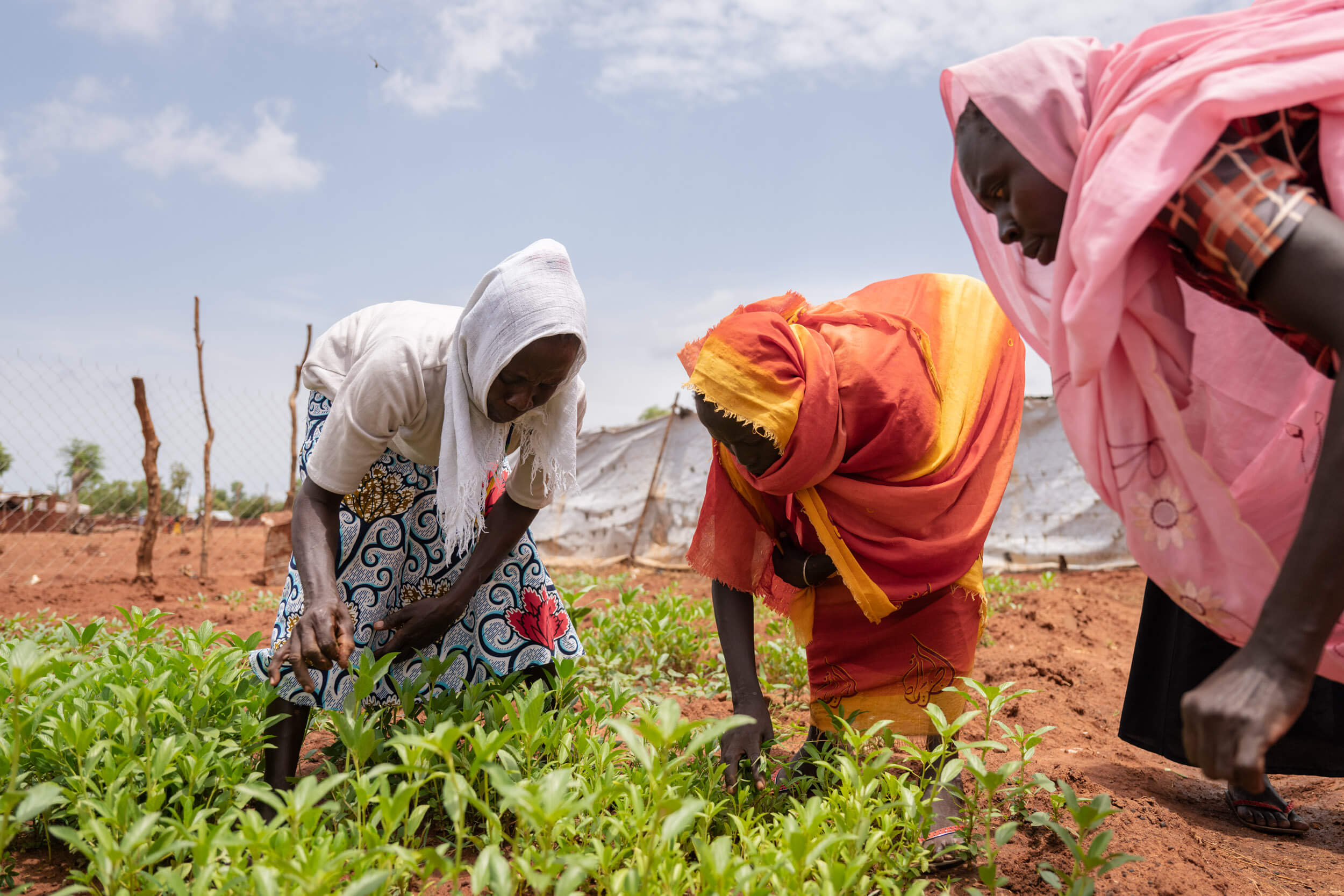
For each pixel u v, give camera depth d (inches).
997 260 92.8
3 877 87.7
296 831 75.1
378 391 101.9
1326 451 55.6
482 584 117.7
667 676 181.6
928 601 105.3
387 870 71.1
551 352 100.9
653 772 75.4
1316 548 54.8
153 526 338.6
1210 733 55.6
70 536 552.1
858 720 108.5
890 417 101.6
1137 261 67.1
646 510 435.5
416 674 115.3
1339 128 62.5
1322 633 55.2
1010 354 111.5
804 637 112.3
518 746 104.3
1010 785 109.9
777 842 87.4
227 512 738.2
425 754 85.9
